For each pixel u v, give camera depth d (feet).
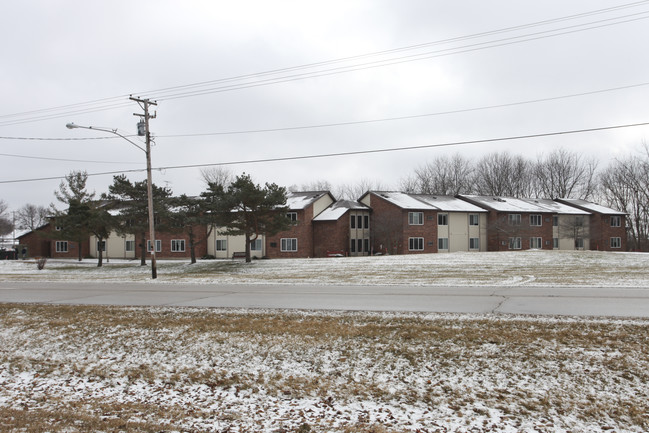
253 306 47.78
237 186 111.96
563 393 24.49
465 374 27.30
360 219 168.76
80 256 152.35
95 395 28.17
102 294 62.59
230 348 33.88
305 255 157.58
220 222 114.83
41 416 24.73
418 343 32.01
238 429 22.71
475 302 47.11
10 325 43.75
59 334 40.04
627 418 21.88
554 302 45.96
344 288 63.52
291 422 23.27
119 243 177.06
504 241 176.86
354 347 32.19
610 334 31.37
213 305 49.29
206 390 28.14
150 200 87.97
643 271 78.79
